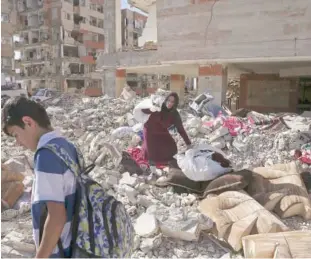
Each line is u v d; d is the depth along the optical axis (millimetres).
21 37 41375
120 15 16891
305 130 7047
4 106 1522
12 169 4668
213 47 11578
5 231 3182
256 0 10547
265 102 16750
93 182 1589
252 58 10898
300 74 14039
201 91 12422
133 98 14109
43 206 1492
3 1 36844
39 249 1374
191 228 2982
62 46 39156
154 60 13930
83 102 14086
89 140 6902
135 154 5391
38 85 39906
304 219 3512
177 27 12289
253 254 2551
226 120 7699
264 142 6539
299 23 9953
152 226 2984
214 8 11367
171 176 4297
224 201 3398
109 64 15312
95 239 1451
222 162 4258
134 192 3846
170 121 4738
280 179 3945
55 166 1420
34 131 1529
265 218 3012
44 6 39375
